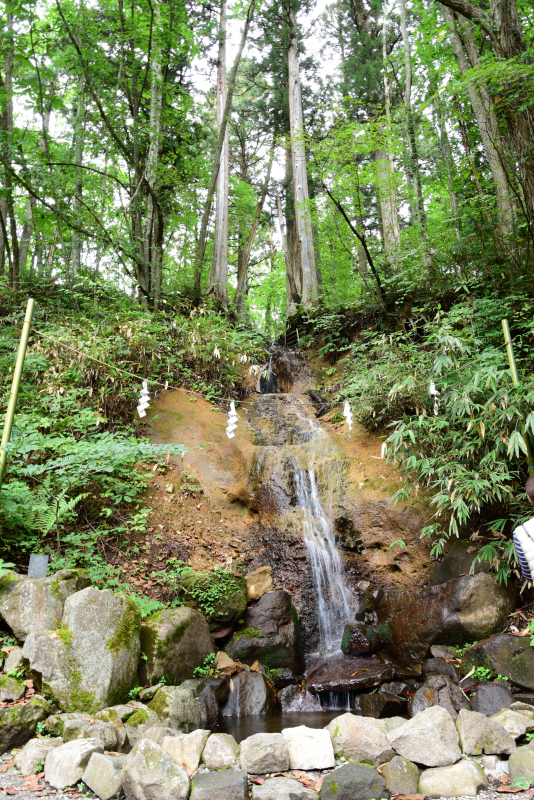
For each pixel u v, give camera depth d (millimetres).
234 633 5055
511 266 7699
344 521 6488
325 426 8477
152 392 7797
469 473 4926
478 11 6340
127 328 7473
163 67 11078
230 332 9156
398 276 8992
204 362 8711
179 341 8656
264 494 6977
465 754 3121
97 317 8781
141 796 2639
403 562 5961
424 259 8953
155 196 9523
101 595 3797
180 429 7453
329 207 11547
